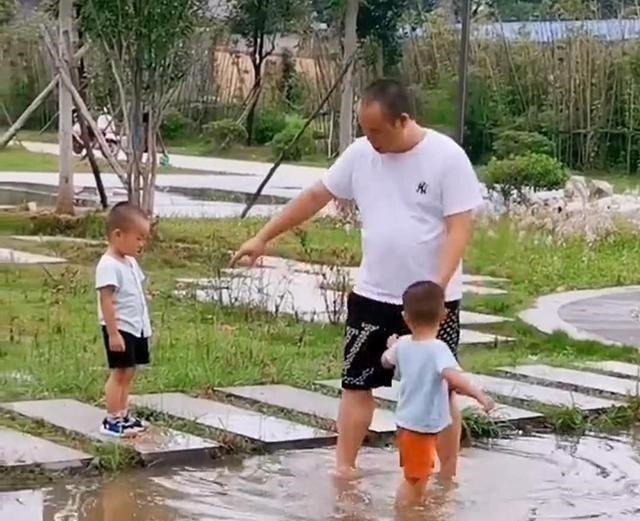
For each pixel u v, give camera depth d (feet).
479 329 42.06
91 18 61.67
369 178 27.32
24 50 143.23
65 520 24.61
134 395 31.76
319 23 133.08
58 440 28.27
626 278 55.57
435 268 26.99
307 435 29.25
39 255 55.52
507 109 119.75
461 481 27.27
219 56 145.89
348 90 78.54
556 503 26.27
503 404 32.32
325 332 39.93
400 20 106.42
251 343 37.09
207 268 51.34
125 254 29.12
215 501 25.76
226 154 140.26
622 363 37.50
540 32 122.01
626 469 28.45
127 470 27.14
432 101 119.44
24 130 145.79
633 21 122.62
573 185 82.33
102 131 75.41
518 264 56.90
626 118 116.47
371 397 27.63
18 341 37.17
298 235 56.70
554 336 40.60
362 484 26.86
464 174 26.86
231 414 30.48
